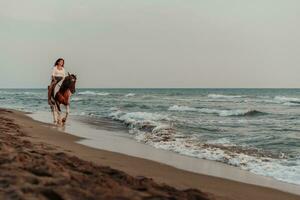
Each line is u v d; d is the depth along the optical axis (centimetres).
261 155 1015
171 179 644
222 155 991
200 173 753
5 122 1363
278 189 658
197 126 1720
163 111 2756
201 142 1230
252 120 2109
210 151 1048
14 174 443
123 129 1587
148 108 3077
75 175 486
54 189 398
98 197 403
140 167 739
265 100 4831
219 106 3494
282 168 852
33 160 539
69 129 1518
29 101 4316
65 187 414
